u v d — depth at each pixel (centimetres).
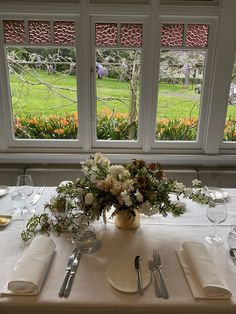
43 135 244
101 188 114
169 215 138
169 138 244
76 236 116
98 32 218
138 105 237
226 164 243
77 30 215
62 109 239
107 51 224
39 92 235
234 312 88
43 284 94
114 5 206
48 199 155
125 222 124
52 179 227
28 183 145
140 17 212
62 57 226
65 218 121
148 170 121
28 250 104
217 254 110
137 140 243
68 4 206
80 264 104
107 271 99
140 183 114
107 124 242
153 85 228
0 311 88
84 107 232
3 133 238
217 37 215
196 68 228
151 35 214
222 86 225
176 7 206
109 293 91
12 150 243
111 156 239
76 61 223
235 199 156
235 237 114
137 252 111
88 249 111
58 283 95
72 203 121
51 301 88
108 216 135
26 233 118
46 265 100
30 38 219
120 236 121
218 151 244
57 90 234
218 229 127
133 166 123
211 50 221
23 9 207
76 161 242
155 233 123
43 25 216
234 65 227
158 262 103
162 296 90
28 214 138
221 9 207
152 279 97
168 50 223
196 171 228
